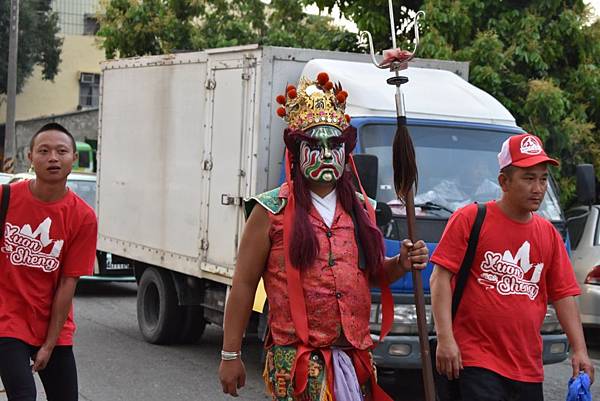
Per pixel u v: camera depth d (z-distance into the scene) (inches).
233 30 771.4
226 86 361.7
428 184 315.9
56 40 1536.7
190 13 777.6
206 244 372.8
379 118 320.2
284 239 170.4
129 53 772.0
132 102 443.5
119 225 453.7
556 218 334.3
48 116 1475.1
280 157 342.3
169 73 408.5
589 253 442.0
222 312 382.9
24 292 208.2
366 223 175.3
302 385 168.6
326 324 169.5
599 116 544.1
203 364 391.2
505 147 197.8
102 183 474.3
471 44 532.1
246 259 175.2
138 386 348.8
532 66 537.6
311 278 169.5
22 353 206.4
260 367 387.9
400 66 189.2
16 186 209.8
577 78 537.6
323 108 173.6
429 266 302.2
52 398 217.5
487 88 516.1
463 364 197.2
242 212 347.6
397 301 297.3
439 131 327.3
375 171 280.1
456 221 199.0
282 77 342.6
